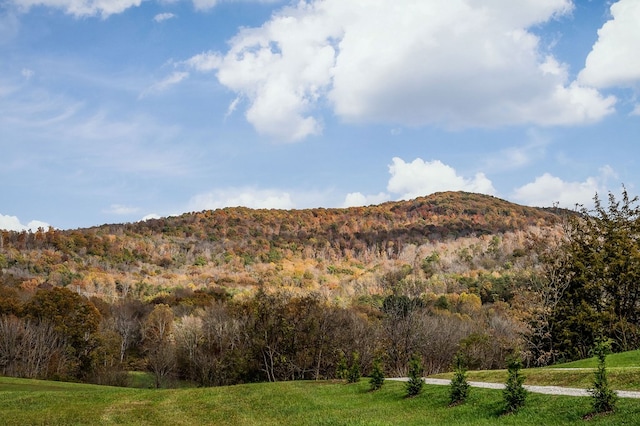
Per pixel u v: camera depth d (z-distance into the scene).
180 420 30.69
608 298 56.31
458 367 28.45
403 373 74.69
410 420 25.11
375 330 80.88
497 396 25.83
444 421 23.98
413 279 146.62
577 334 55.00
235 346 81.69
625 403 20.47
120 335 96.06
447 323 84.00
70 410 33.28
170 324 97.38
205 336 86.00
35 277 142.00
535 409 22.45
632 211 58.25
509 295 112.25
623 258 54.41
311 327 76.94
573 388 25.14
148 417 31.52
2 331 77.06
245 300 103.31
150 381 82.69
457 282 139.88
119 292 148.12
